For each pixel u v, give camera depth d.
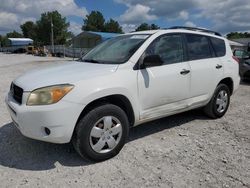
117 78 4.02
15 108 3.73
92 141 3.83
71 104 3.58
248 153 4.30
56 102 3.55
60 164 3.88
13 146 4.41
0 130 5.10
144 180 3.50
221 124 5.67
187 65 5.02
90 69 4.11
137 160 4.02
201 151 4.35
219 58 5.81
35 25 86.25
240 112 6.62
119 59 4.38
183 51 5.07
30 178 3.52
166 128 5.36
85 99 3.66
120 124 4.05
